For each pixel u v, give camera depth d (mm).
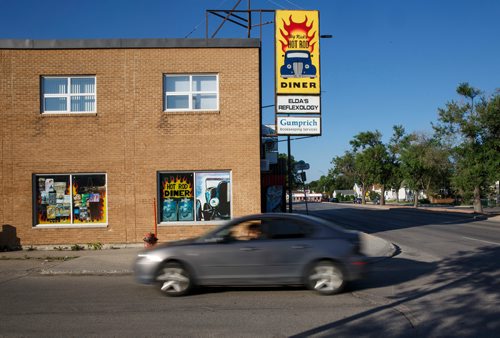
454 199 75000
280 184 24375
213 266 8750
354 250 8836
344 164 87125
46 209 15867
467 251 14852
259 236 8906
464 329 6426
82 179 15977
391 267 12008
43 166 15805
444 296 8469
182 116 16000
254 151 16016
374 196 111312
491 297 8305
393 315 7238
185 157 15969
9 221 15695
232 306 8000
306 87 17844
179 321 7062
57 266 12180
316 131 17828
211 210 16000
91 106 16109
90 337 6301
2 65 15867
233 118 16062
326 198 124875
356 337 6160
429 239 18750
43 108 15992
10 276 11406
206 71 16109
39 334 6457
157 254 8875
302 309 7711
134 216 15844
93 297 8891
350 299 8391
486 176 36094
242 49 16203
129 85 16000
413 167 55562
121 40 16000
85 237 15789
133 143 15922
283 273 8727
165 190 16031
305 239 8828
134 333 6465
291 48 17891
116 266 12156
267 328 6633
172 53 16094
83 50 16000
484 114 34406
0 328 6770
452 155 38594
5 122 15812
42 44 15914
